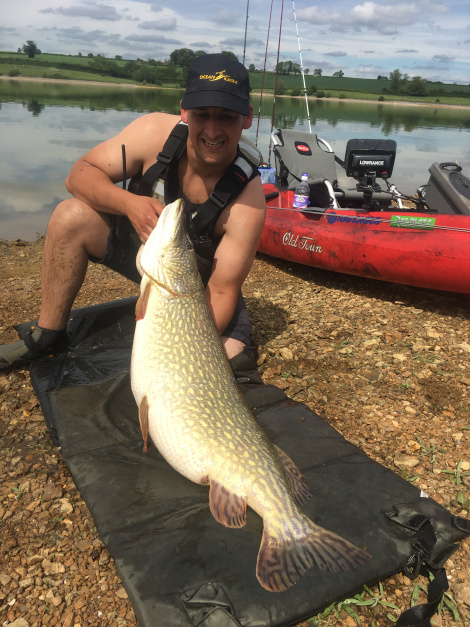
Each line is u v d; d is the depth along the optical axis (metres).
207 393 1.11
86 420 1.41
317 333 2.11
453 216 2.63
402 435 1.52
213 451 1.03
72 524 1.17
